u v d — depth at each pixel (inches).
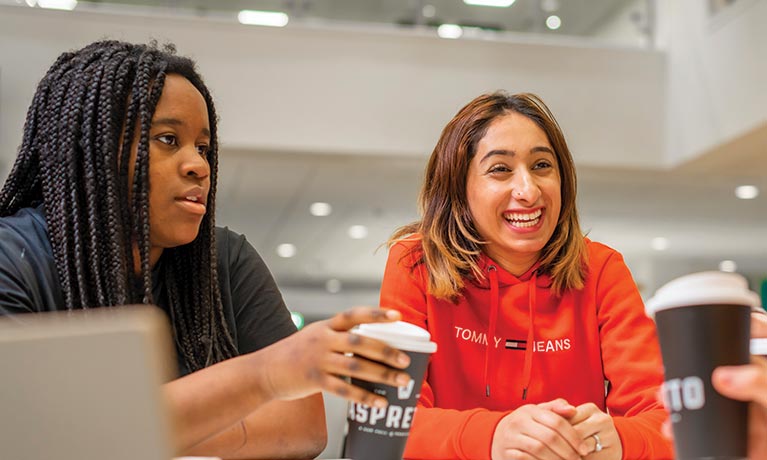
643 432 39.8
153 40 51.7
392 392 27.7
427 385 50.6
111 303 41.9
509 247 53.6
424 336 27.9
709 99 207.3
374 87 212.2
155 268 46.9
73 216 42.1
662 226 336.2
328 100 209.6
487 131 55.0
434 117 213.3
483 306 55.1
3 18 193.5
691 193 266.8
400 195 273.7
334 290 528.1
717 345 23.2
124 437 17.9
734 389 22.7
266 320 49.4
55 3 196.9
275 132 206.2
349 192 269.0
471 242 55.7
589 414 37.6
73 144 42.4
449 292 53.8
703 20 211.0
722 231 346.0
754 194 266.7
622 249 396.8
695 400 23.5
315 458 40.4
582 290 54.7
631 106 223.8
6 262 39.2
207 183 45.4
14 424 17.5
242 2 210.1
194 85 47.7
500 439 38.5
